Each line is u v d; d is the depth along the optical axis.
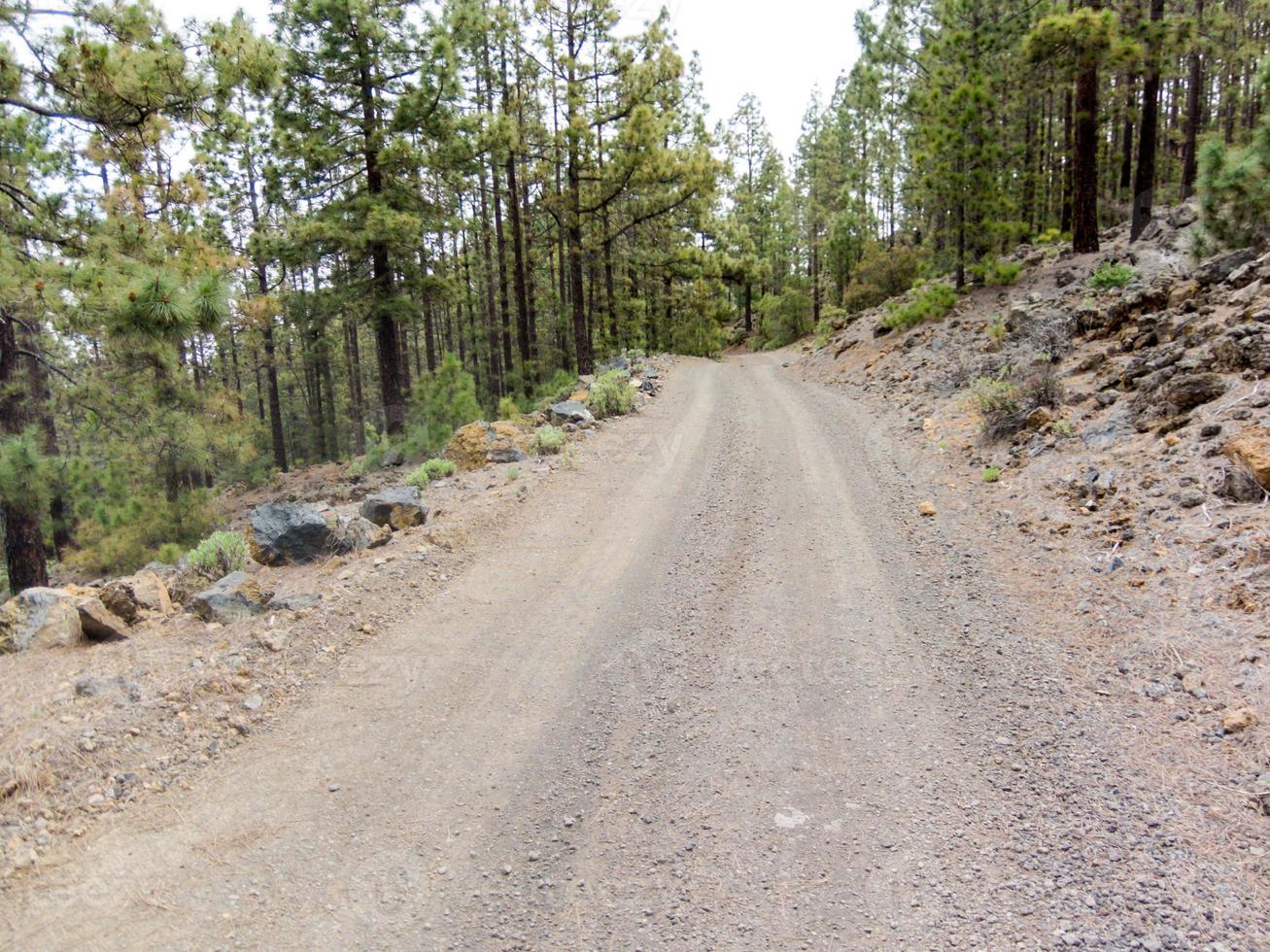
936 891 3.53
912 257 30.67
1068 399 9.92
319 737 5.04
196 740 4.96
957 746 4.60
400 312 18.73
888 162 40.59
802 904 3.53
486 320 33.25
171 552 12.84
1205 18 17.77
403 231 17.42
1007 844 3.78
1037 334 12.80
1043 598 6.24
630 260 27.08
